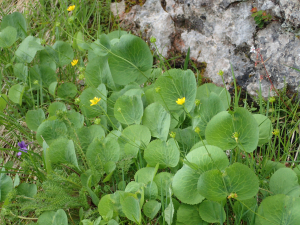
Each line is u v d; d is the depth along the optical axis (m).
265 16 0.68
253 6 0.70
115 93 0.70
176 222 0.52
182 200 0.52
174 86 0.63
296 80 0.67
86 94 0.70
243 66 0.72
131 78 0.72
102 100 0.70
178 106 0.63
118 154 0.59
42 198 0.55
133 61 0.71
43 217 0.54
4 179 0.62
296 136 0.65
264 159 0.60
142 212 0.56
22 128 0.74
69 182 0.58
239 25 0.72
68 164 0.60
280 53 0.68
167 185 0.55
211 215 0.52
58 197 0.55
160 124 0.63
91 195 0.56
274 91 0.69
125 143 0.63
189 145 0.62
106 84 0.74
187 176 0.53
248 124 0.54
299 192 0.50
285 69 0.68
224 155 0.52
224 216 0.51
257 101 0.70
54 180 0.57
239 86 0.73
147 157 0.58
